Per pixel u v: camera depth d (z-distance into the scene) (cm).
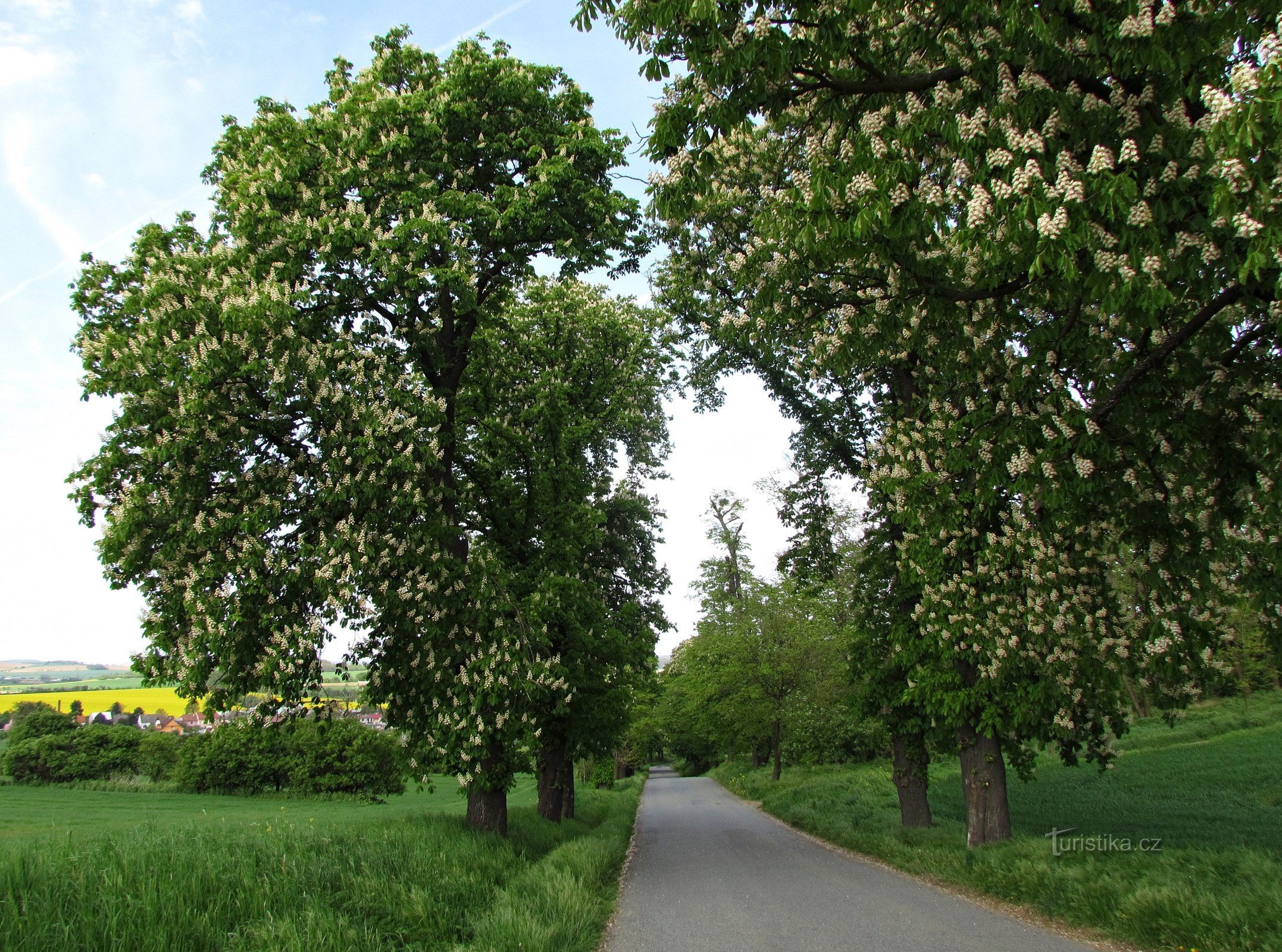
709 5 621
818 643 3070
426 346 1330
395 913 749
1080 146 617
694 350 1709
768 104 747
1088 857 919
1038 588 1040
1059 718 1193
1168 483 867
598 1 689
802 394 1619
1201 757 2191
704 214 1263
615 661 1838
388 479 1146
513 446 1603
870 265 825
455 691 1205
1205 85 564
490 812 1355
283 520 1061
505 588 1333
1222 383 786
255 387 1076
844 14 651
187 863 671
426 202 1198
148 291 1051
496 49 1388
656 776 7956
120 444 1018
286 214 1185
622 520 2306
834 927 790
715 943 749
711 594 3700
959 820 1750
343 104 1238
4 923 492
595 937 805
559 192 1320
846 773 3112
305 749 3375
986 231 619
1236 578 859
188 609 968
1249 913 629
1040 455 800
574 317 1891
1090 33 596
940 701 1202
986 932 740
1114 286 585
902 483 1071
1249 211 470
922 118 675
